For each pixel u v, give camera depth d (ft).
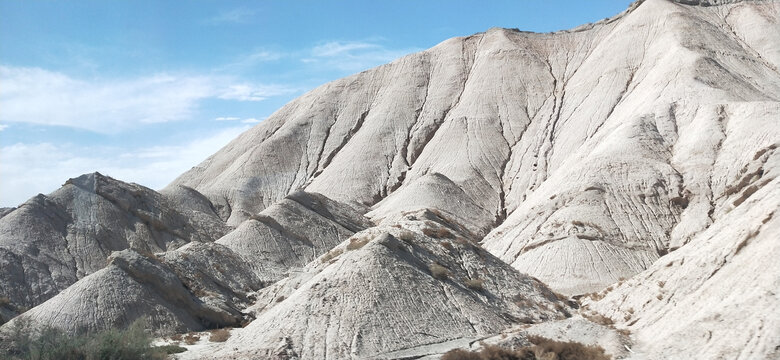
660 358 121.49
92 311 162.61
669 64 381.19
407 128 467.11
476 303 160.86
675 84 352.28
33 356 130.41
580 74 468.75
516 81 485.56
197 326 171.53
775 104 283.18
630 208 263.70
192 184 478.59
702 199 259.60
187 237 279.49
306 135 485.15
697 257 149.38
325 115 501.56
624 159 288.71
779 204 138.21
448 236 190.49
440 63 537.24
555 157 391.45
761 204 147.23
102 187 275.80
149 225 274.16
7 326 155.22
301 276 185.06
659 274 157.07
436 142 442.09
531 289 181.47
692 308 133.49
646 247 244.83
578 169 293.43
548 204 278.67
